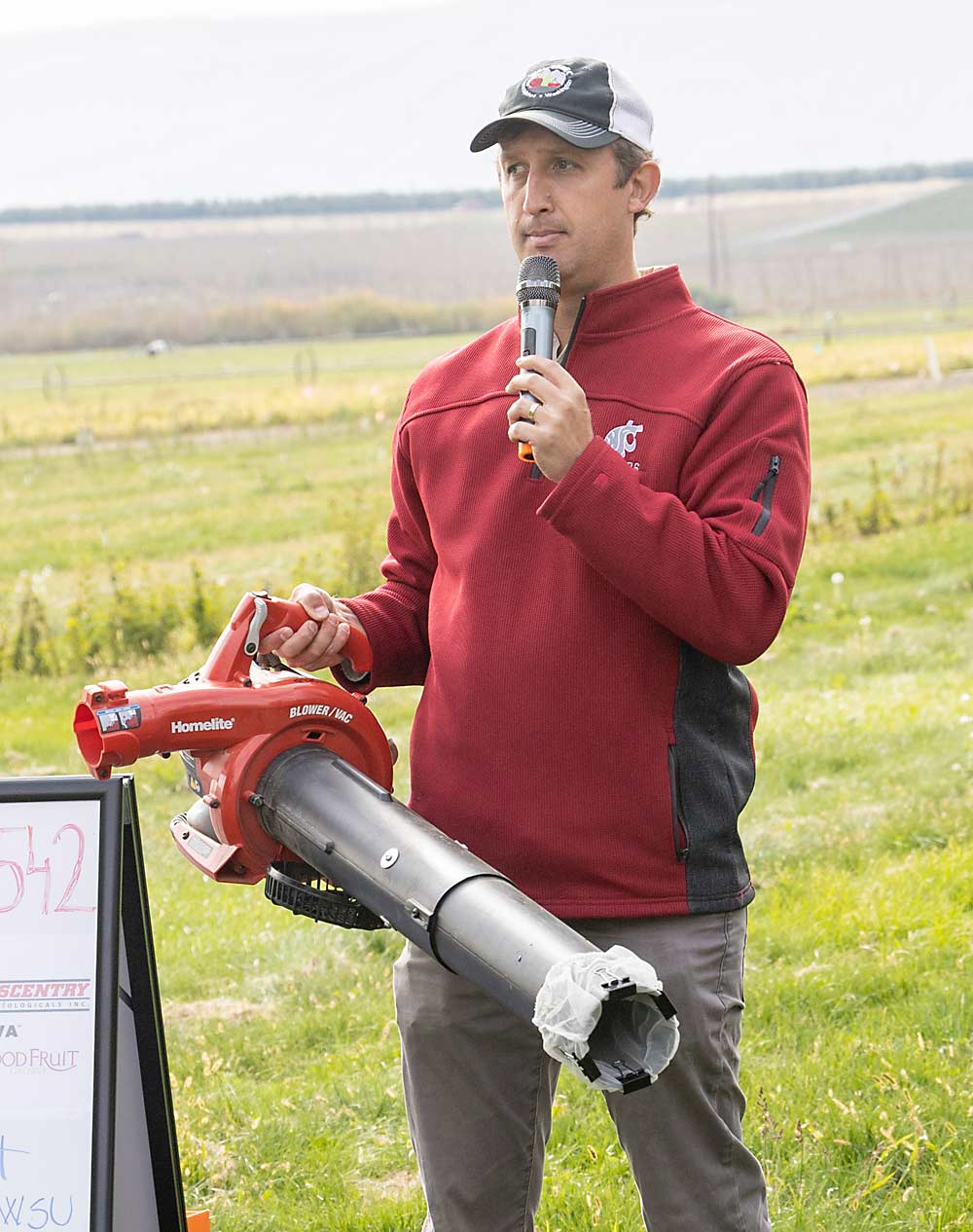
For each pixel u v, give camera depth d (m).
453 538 3.98
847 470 28.80
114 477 37.12
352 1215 5.37
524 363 3.49
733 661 3.60
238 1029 7.39
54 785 3.41
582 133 3.69
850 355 58.31
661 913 3.75
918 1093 5.74
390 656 4.27
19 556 26.28
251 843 3.72
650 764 3.73
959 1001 6.64
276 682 3.71
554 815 3.76
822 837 9.44
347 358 104.69
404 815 3.53
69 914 3.39
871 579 19.77
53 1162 3.29
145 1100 3.68
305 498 30.77
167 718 3.55
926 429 33.84
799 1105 5.77
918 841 9.22
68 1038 3.34
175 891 9.96
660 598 3.46
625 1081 2.89
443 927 3.27
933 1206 5.04
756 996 7.02
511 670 3.78
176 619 18.97
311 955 8.37
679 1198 3.83
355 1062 6.80
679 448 3.69
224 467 37.66
